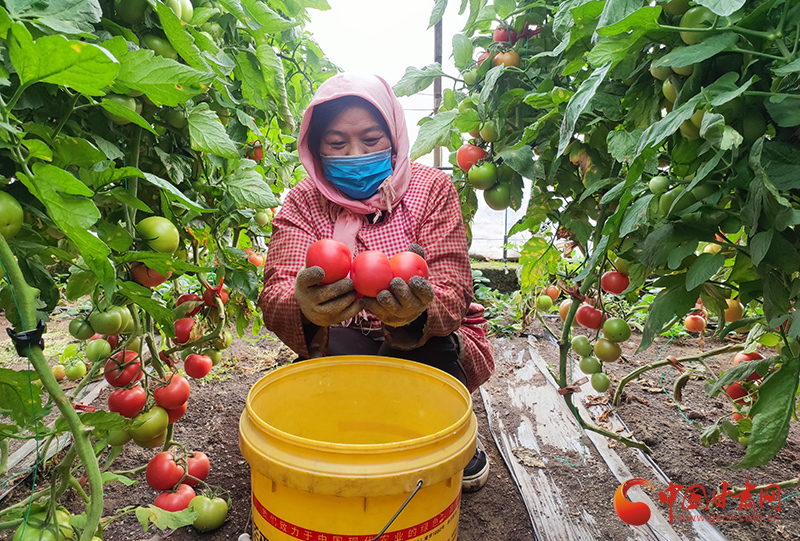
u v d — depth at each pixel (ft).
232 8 4.58
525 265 7.38
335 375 4.37
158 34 3.96
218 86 4.41
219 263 5.71
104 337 5.31
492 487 6.24
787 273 3.44
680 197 3.30
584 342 6.35
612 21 3.38
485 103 6.41
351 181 5.49
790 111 2.92
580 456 6.86
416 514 3.24
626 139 4.29
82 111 3.63
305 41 7.68
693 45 3.11
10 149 2.47
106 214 4.16
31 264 3.50
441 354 5.43
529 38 6.42
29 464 6.28
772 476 6.37
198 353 5.95
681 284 4.14
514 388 9.21
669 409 8.39
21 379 3.21
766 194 2.99
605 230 3.94
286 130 6.67
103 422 3.28
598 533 5.34
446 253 5.47
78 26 2.71
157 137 4.51
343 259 4.17
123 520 5.46
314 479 3.02
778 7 3.06
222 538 5.20
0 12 2.05
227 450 6.90
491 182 6.34
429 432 4.27
